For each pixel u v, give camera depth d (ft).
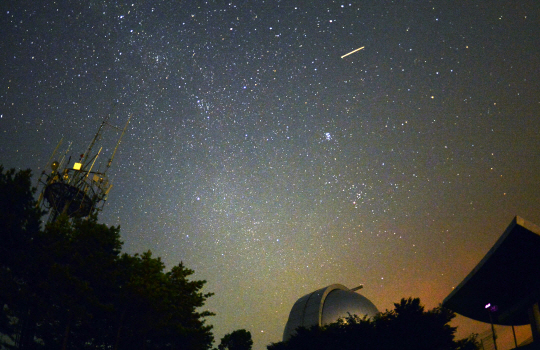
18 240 74.18
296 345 91.45
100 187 114.93
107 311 75.20
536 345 80.28
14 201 73.56
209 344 94.38
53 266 70.54
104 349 80.28
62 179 109.70
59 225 79.87
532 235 73.92
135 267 83.25
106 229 82.64
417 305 86.53
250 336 136.77
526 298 90.99
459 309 107.65
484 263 85.66
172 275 92.38
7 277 71.56
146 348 82.38
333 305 135.85
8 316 73.36
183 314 87.97
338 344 86.38
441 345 79.00
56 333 74.08
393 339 80.18
